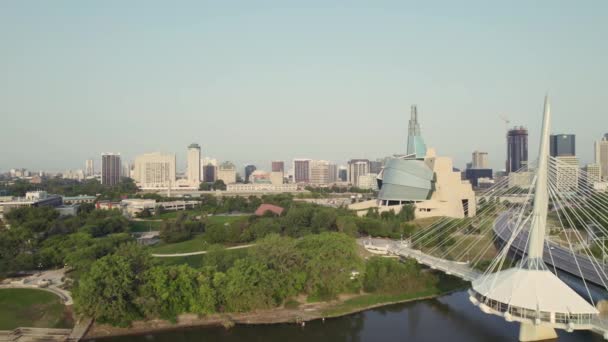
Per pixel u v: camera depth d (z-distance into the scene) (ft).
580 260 459.32
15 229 621.72
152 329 384.27
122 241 585.22
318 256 452.76
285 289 433.89
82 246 540.52
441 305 451.53
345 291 473.26
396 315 425.69
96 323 388.78
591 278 370.73
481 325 398.42
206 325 394.32
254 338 374.84
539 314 304.71
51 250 550.77
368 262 506.89
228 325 388.16
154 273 404.36
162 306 395.75
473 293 359.05
